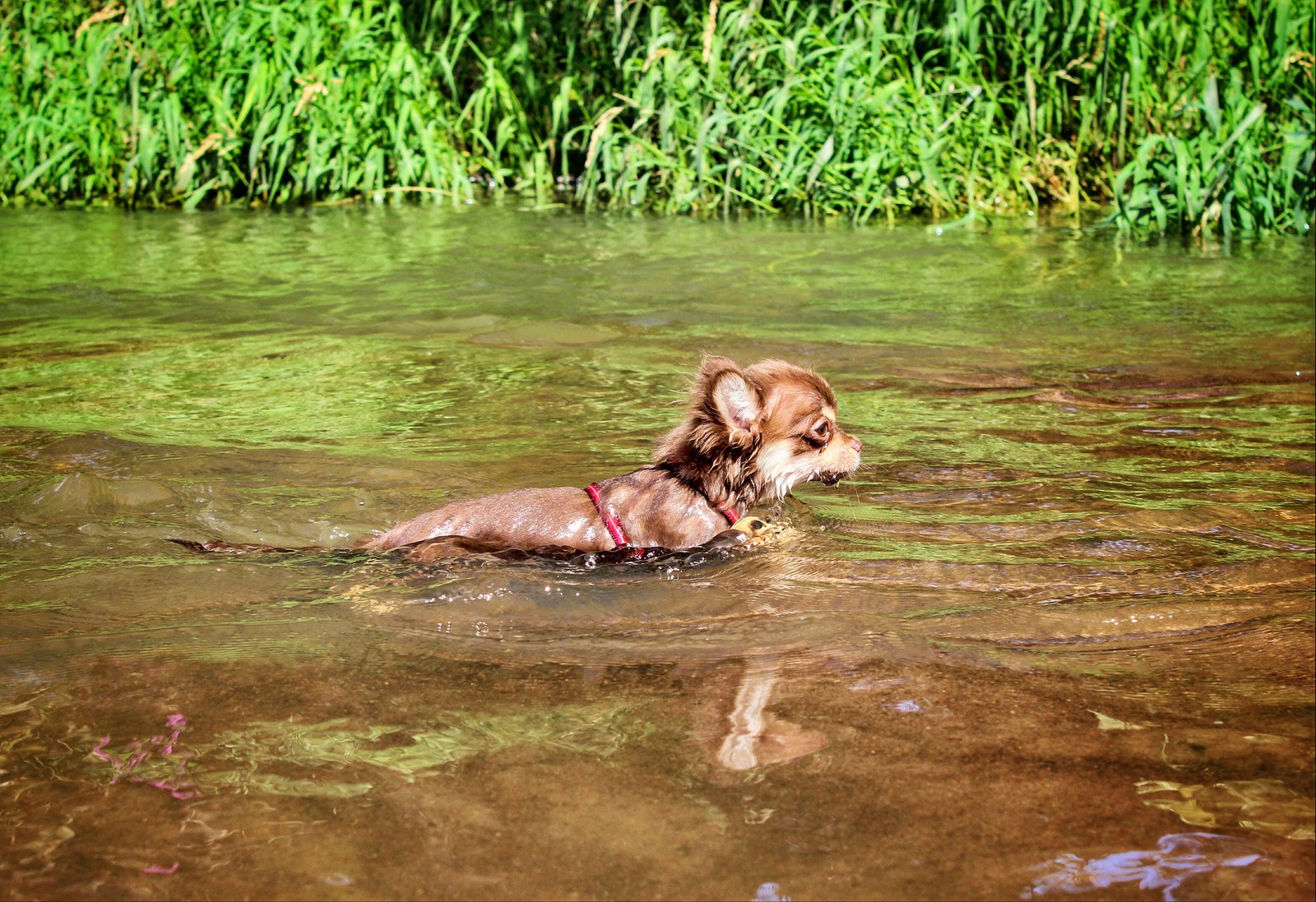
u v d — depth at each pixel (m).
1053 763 3.30
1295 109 12.43
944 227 12.98
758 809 3.08
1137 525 5.27
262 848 2.93
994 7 13.93
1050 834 2.97
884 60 13.31
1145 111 13.54
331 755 3.35
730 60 13.96
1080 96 14.11
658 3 14.51
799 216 13.70
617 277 10.63
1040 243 12.12
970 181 13.52
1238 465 6.06
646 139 14.48
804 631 4.23
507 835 2.97
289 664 3.95
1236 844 2.92
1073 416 6.94
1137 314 9.37
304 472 5.98
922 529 5.31
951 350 8.34
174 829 3.00
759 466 5.66
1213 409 7.03
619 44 14.62
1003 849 2.91
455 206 14.33
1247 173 12.47
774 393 5.79
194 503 5.56
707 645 4.12
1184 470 6.01
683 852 2.90
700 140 13.55
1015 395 7.33
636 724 3.53
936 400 7.23
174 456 6.15
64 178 14.67
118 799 3.13
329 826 3.02
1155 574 4.72
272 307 9.57
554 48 15.63
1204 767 3.27
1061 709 3.62
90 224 13.20
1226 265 11.11
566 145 15.16
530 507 5.35
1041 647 4.08
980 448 6.39
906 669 3.90
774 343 8.51
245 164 15.05
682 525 5.42
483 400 7.20
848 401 7.20
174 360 8.05
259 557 4.95
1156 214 12.54
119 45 14.77
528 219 13.49
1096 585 4.62
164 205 14.46
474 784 3.20
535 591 4.64
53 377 7.65
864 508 5.59
